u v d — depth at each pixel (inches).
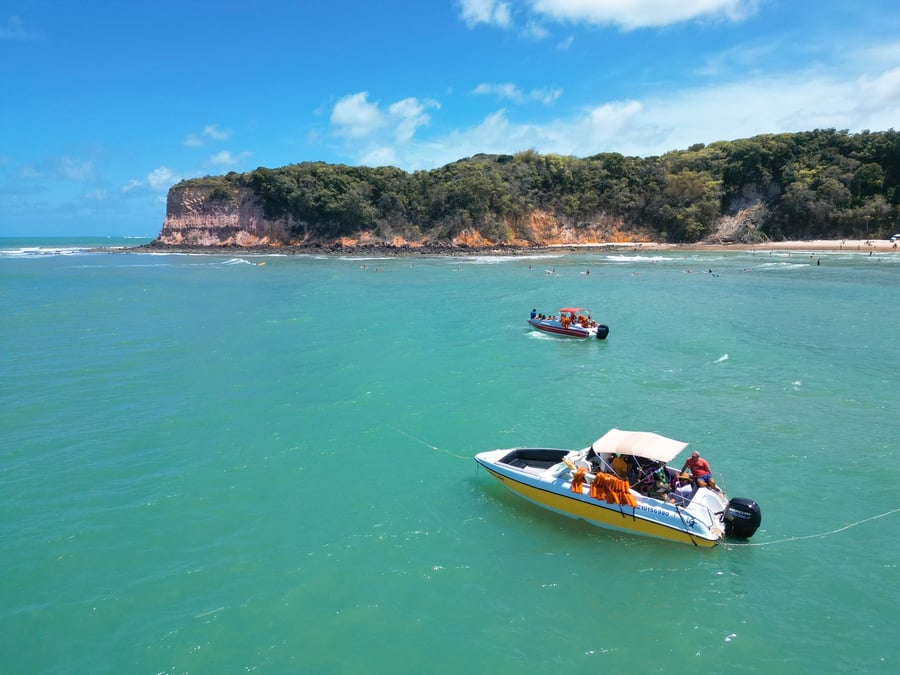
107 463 657.0
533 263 3006.9
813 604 424.2
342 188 4067.4
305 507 561.6
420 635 395.9
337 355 1118.4
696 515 487.2
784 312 1493.6
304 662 372.5
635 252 3499.0
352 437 724.7
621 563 475.5
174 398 874.1
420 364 1051.9
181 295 1945.1
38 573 461.1
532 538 511.2
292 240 4109.3
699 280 2174.0
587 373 987.9
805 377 940.0
